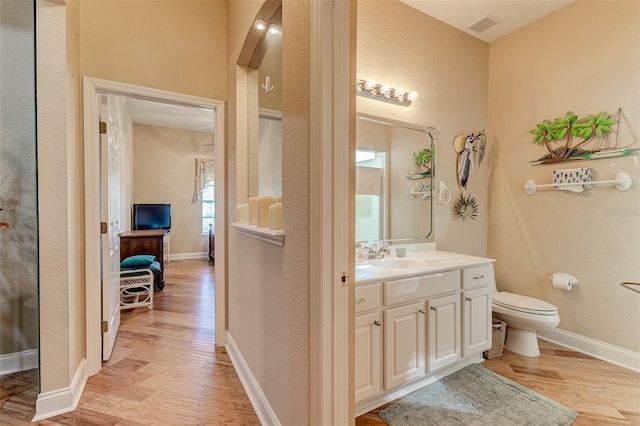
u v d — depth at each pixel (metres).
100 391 1.83
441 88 2.73
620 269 2.26
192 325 2.88
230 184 2.37
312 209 1.07
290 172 1.27
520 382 2.01
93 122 1.99
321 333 1.03
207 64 2.39
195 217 6.81
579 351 2.45
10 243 1.91
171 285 4.36
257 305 1.69
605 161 2.33
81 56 1.95
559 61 2.58
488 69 3.09
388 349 1.73
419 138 2.61
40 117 1.61
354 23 1.10
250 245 1.82
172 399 1.76
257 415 1.62
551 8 2.58
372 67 2.33
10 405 1.67
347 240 1.07
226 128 2.46
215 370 2.08
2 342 1.92
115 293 2.53
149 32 2.17
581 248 2.47
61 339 1.66
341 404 1.06
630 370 2.17
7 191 1.89
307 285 1.13
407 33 2.51
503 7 2.56
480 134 3.03
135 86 2.12
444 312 1.98
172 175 6.55
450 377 2.05
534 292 2.77
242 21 2.04
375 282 1.68
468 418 1.66
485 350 2.28
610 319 2.31
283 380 1.35
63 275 1.67
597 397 1.85
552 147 2.63
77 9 1.90
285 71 1.32
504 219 2.98
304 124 1.15
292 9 1.25
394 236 2.49
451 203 2.82
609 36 2.30
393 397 1.83
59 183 1.66
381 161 2.42
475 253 3.00
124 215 4.40
